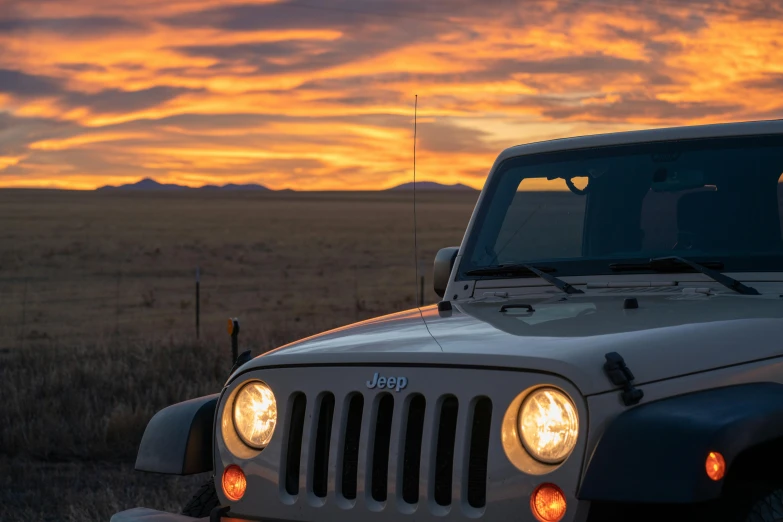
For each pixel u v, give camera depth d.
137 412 10.00
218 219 101.75
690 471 2.74
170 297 36.94
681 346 3.15
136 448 9.45
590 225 4.50
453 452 3.04
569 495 2.86
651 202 4.40
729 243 4.15
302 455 3.28
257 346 16.20
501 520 2.93
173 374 13.14
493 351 3.07
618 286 4.18
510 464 2.93
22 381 12.39
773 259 4.00
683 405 2.95
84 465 8.89
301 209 132.12
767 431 2.95
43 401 11.31
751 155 4.28
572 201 4.60
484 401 3.04
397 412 3.11
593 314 3.58
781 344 3.34
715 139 4.41
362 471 3.14
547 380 2.93
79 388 12.32
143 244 64.69
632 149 4.57
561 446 2.90
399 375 3.15
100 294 37.91
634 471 2.78
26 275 45.38
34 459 9.15
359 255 61.38
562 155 4.76
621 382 2.91
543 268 4.41
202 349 15.37
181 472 3.72
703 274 4.05
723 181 4.28
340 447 3.21
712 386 3.10
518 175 4.84
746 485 3.05
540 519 2.88
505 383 2.99
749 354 3.25
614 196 4.50
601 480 2.79
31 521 6.90
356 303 31.45
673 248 4.27
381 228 91.88
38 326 27.45
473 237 4.79
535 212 4.66
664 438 2.81
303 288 41.00
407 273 49.41
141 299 35.97
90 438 9.80
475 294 4.52
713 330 3.28
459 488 2.98
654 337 3.17
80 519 6.71
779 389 3.16
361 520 3.13
